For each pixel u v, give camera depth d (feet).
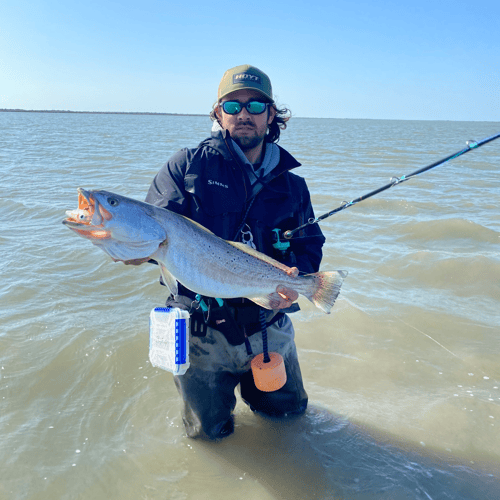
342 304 16.43
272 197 9.21
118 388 11.88
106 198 7.22
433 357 13.47
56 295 16.79
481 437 10.33
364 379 12.51
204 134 154.61
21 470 9.09
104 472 9.16
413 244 23.50
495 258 20.35
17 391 11.51
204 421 9.66
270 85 9.16
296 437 10.26
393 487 8.87
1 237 23.43
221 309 8.92
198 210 8.66
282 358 9.25
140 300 16.75
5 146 82.33
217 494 8.73
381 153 79.46
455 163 61.72
